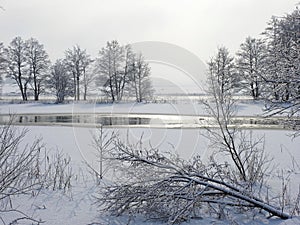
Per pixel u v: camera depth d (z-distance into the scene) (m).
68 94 42.53
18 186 5.88
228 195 4.99
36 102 42.47
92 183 6.49
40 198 5.63
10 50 47.50
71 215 4.89
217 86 6.98
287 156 9.02
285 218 4.59
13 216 4.80
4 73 47.41
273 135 13.01
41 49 47.97
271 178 6.80
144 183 5.07
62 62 43.41
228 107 7.05
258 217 4.71
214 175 5.64
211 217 4.84
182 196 4.72
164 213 4.76
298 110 5.82
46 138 12.75
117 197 4.86
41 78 48.09
